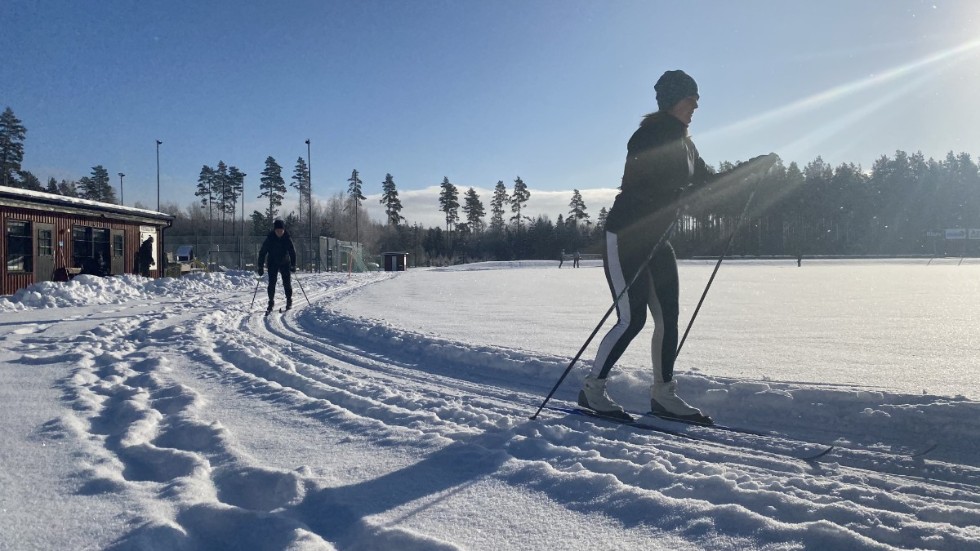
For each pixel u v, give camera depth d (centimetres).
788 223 8662
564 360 561
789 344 682
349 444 330
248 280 2314
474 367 596
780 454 326
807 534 210
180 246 4028
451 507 245
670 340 395
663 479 271
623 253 386
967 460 311
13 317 1076
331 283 2453
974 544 202
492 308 1230
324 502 251
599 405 394
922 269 3531
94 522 224
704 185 397
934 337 726
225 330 882
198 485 263
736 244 8250
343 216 9012
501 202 11469
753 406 418
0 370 558
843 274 2869
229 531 223
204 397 448
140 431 350
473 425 374
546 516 236
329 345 748
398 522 231
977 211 8969
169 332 817
